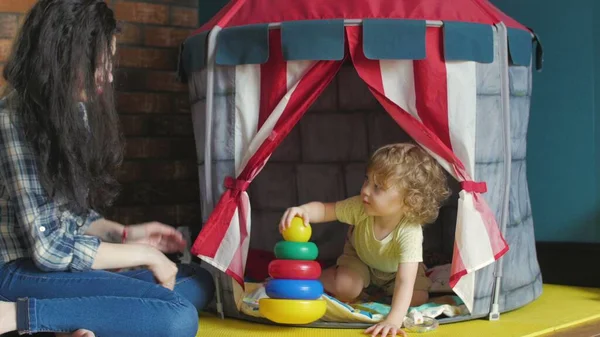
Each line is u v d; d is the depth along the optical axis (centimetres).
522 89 226
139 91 304
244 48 208
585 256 273
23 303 160
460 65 204
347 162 273
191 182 320
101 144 167
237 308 214
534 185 288
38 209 160
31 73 157
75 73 158
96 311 164
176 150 315
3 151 160
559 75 279
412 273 204
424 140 206
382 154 209
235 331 202
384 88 204
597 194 273
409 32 199
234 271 208
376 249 215
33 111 159
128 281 170
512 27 221
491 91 211
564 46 278
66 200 163
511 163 221
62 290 166
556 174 282
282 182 274
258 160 208
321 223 274
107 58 165
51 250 161
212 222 209
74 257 164
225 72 213
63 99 157
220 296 218
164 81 311
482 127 209
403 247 206
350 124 272
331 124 273
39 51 156
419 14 204
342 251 272
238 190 209
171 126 313
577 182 277
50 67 156
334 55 200
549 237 284
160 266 174
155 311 166
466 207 205
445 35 202
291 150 274
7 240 168
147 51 306
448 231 257
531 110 287
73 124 158
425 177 208
